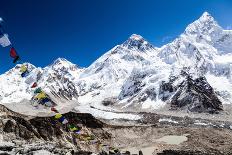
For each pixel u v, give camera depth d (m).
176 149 123.12
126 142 137.38
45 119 107.88
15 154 41.97
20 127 86.00
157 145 132.25
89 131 134.00
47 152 45.09
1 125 80.88
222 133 159.12
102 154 78.00
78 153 66.75
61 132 105.75
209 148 127.94
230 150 125.56
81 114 144.25
